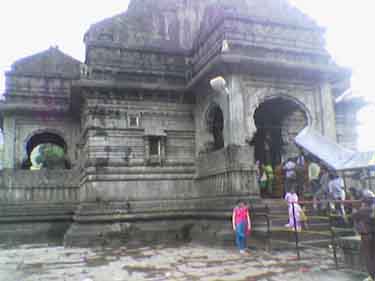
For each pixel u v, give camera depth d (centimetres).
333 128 1727
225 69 1546
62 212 2081
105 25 1923
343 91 2056
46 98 2355
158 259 1201
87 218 1650
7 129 2223
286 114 2047
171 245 1569
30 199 2050
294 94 1684
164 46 2011
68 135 2334
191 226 1794
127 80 1880
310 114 1702
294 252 1221
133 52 1925
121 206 1722
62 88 2397
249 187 1469
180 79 1983
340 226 1344
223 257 1178
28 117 2273
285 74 1667
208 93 1764
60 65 2452
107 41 1886
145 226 1739
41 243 1947
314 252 1210
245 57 1519
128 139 1806
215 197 1614
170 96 1909
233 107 1531
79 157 2158
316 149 1465
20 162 2220
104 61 1862
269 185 1739
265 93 1623
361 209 830
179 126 1912
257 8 1739
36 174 2078
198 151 1870
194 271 980
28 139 2259
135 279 912
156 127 1866
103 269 1061
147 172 1802
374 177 1444
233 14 1608
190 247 1467
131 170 1775
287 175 1620
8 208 2000
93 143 1744
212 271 972
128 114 1827
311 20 1789
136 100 1853
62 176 2125
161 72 1948
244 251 1264
